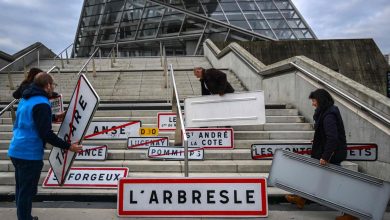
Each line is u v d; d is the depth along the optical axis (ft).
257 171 21.90
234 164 22.00
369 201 15.06
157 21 129.59
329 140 15.24
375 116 21.07
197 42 123.13
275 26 112.06
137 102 35.99
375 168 20.88
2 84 47.39
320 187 15.62
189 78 48.08
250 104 25.44
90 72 51.62
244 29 111.86
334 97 25.58
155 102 36.11
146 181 16.15
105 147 22.67
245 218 15.96
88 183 19.44
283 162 16.26
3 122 29.45
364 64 63.10
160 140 23.99
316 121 16.31
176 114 24.40
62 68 60.90
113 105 32.99
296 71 31.91
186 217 15.97
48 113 13.42
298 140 26.14
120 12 138.51
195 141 24.08
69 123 15.84
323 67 28.73
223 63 58.75
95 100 14.87
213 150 24.03
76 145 14.06
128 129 24.63
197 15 120.16
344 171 15.40
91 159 22.48
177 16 125.80
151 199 16.10
